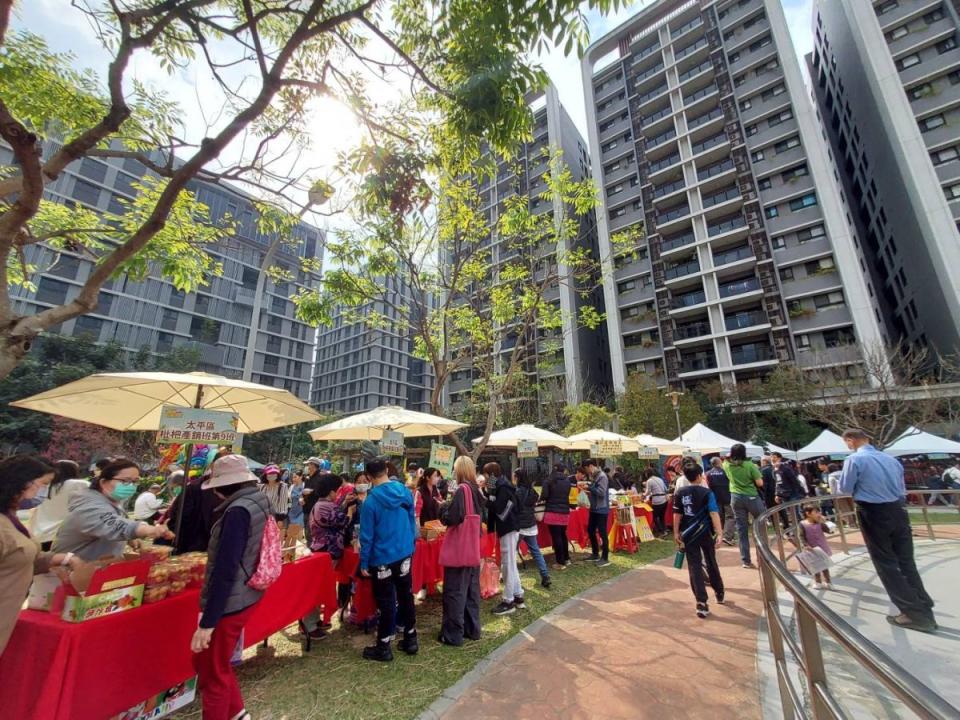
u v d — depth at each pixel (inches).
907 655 143.9
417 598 233.1
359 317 372.5
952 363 902.4
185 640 117.3
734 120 1332.4
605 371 1582.2
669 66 1497.3
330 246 324.2
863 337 1034.1
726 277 1293.1
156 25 128.8
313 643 170.9
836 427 817.5
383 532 157.1
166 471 310.2
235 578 102.3
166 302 1681.8
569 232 405.4
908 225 1125.1
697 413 957.2
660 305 1359.5
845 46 1386.6
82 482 175.2
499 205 976.3
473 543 172.4
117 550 125.9
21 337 111.3
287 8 136.9
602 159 1633.9
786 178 1235.9
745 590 231.1
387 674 143.8
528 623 189.6
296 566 156.2
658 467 689.0
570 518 341.7
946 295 957.8
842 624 53.5
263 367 1995.6
